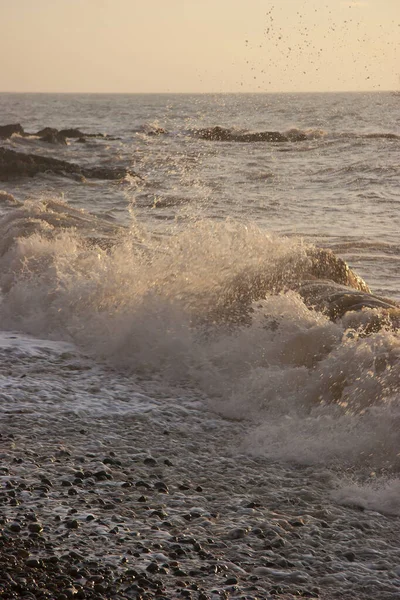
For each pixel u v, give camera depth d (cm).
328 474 1038
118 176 6706
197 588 745
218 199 5159
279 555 821
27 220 2478
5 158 6725
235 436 1185
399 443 1073
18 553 784
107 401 1321
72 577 747
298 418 1213
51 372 1469
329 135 11325
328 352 1321
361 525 898
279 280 1688
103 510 906
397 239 3594
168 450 1118
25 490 950
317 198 5275
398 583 773
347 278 1831
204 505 938
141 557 797
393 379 1161
